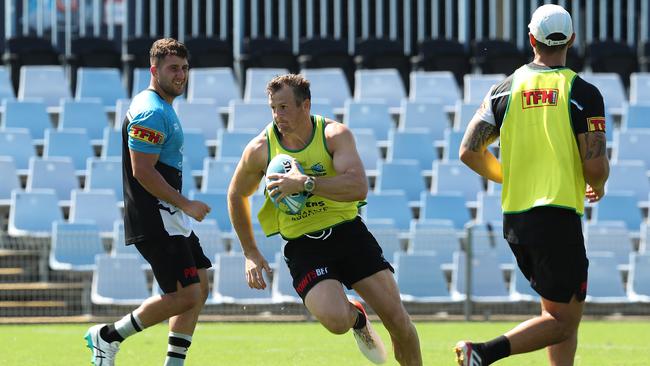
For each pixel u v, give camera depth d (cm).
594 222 5284
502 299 4772
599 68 6506
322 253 2088
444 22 6931
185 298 2212
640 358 3222
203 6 6862
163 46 2239
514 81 2025
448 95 6216
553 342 1970
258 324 4369
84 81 6012
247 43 6297
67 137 5472
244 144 5531
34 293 4581
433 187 5488
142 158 2167
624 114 6150
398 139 5659
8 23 6412
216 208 5056
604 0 6781
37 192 4941
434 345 3547
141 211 2202
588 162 1967
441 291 4775
